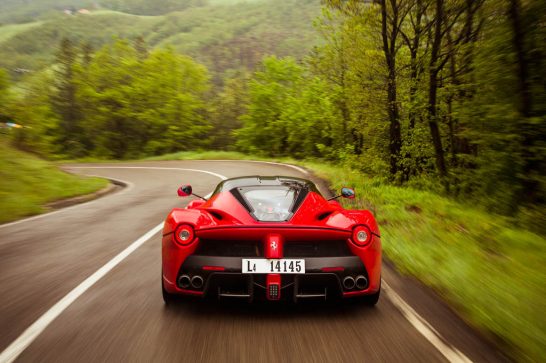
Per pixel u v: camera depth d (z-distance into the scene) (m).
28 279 4.74
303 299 4.00
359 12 17.34
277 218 3.70
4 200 10.58
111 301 4.00
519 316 3.67
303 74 37.38
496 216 10.28
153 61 47.41
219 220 3.65
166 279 3.64
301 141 38.03
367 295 3.74
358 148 25.70
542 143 10.56
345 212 3.92
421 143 18.19
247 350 3.01
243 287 3.58
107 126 48.75
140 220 8.73
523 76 10.71
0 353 2.93
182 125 48.41
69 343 3.10
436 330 3.38
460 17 14.67
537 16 10.39
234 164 26.03
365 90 19.33
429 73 15.91
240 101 55.47
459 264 5.26
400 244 6.29
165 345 3.08
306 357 2.91
